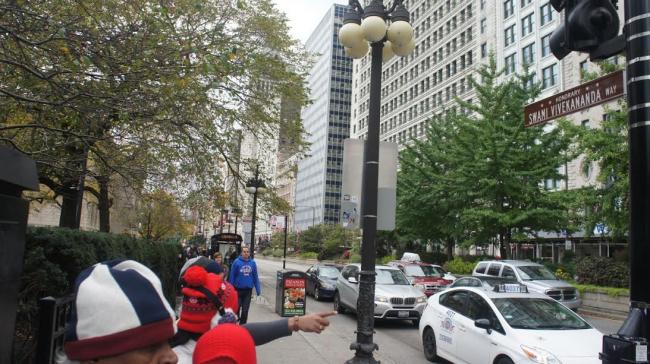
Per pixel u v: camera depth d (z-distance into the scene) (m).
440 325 9.17
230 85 18.28
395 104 88.12
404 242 42.91
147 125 10.48
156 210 28.30
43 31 7.20
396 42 7.27
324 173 136.75
